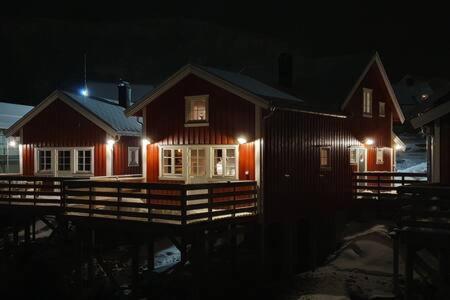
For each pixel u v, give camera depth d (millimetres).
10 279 16859
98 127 21688
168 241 20422
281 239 17812
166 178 17922
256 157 16031
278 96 18141
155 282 15484
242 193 15398
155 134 18297
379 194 21328
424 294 12953
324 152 19859
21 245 19547
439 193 11523
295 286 16047
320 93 21547
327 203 19828
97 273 17281
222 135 16781
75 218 15742
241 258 18047
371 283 15367
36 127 23109
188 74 17234
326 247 19641
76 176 22016
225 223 14727
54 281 16516
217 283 16016
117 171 21891
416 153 36875
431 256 15500
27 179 18531
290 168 17438
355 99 22250
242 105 16375
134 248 15180
